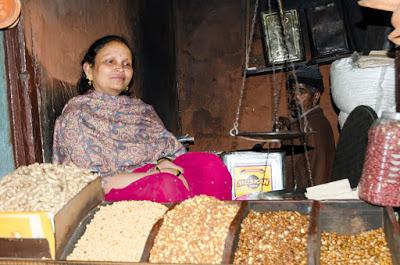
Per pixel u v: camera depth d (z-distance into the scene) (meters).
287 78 4.56
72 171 2.54
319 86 4.43
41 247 2.15
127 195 2.81
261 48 6.05
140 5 5.20
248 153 3.72
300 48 5.55
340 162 3.61
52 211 2.16
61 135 3.07
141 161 3.28
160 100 5.68
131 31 4.88
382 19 4.34
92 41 3.96
